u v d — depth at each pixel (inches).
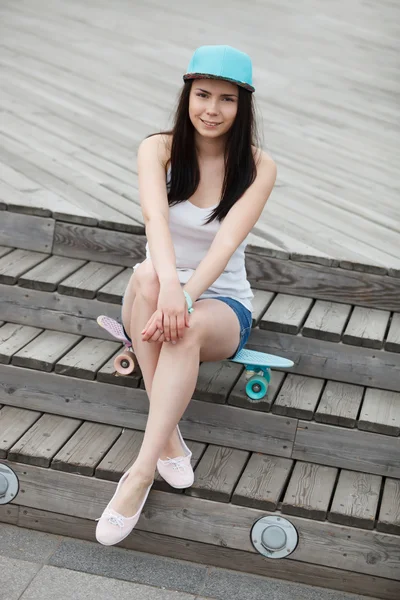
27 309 134.9
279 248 135.6
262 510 112.3
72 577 110.7
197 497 113.3
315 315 130.4
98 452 118.9
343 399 122.5
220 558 115.6
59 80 225.0
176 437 111.4
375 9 338.0
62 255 142.7
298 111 218.5
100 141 183.2
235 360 113.6
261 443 121.2
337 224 151.0
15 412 127.3
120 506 103.6
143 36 279.6
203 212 109.3
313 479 117.1
